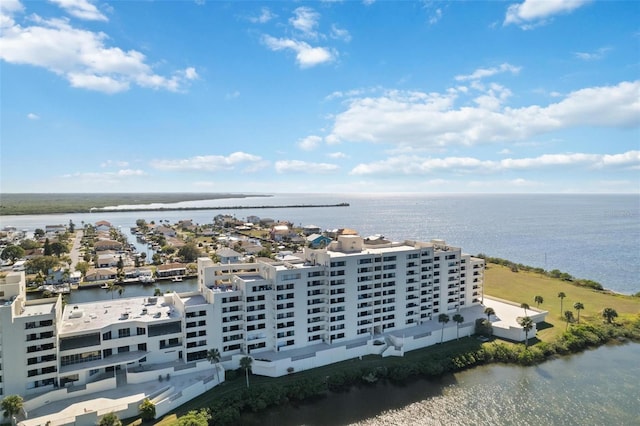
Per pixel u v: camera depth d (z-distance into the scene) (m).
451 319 159.25
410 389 116.25
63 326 111.88
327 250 148.75
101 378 107.38
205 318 119.94
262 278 132.25
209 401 104.06
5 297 108.69
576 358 137.75
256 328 126.56
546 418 103.06
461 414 104.56
